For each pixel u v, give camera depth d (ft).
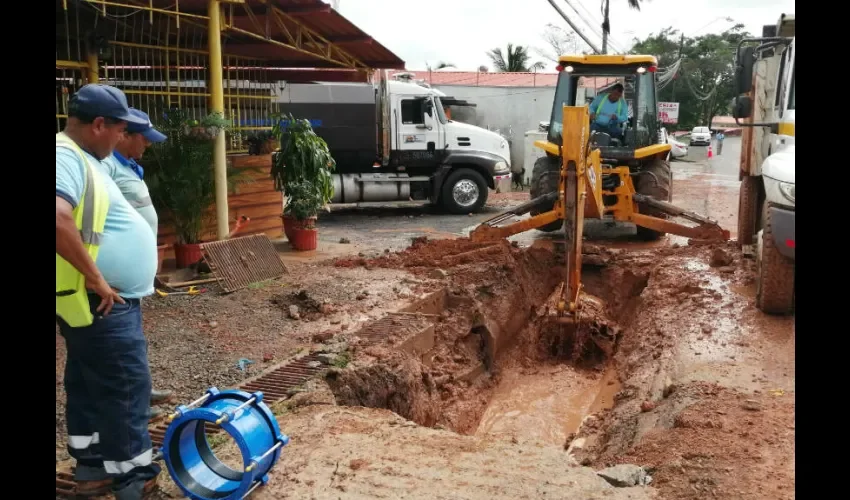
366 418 15.17
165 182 26.84
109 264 10.31
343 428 14.53
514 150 81.92
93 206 10.07
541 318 30.04
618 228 43.50
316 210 34.14
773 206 20.16
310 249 33.88
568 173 23.88
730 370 18.25
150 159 26.94
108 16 25.22
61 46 26.37
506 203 57.31
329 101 47.83
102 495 11.37
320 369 18.08
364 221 47.70
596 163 27.78
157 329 21.20
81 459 11.02
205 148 27.78
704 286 26.35
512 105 82.43
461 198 50.72
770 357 19.11
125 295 10.64
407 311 24.09
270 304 24.13
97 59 26.48
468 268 29.60
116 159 11.97
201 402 11.57
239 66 36.78
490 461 13.05
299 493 11.77
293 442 13.79
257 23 30.55
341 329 21.67
